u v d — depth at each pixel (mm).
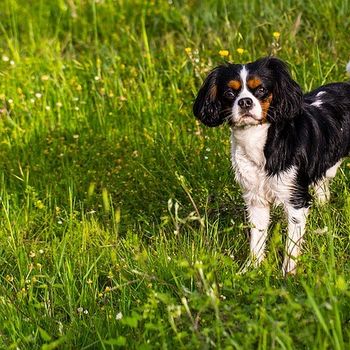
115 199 8781
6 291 6652
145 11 12930
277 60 7188
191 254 6695
